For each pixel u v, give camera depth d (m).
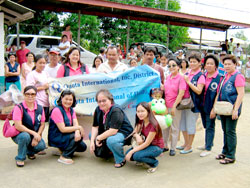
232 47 17.89
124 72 4.54
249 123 7.22
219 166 4.05
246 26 14.73
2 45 6.96
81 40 17.19
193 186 3.36
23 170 3.73
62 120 4.00
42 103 4.79
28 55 7.09
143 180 3.51
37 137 3.91
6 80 7.74
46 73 5.22
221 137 5.72
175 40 21.56
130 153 3.77
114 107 3.89
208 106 4.38
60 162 4.05
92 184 3.37
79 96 4.51
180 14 12.42
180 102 4.34
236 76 3.99
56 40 11.36
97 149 4.00
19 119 3.80
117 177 3.59
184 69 5.44
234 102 4.02
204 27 15.51
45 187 3.26
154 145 3.77
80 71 4.68
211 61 4.28
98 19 17.83
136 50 12.50
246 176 3.69
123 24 18.83
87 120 4.66
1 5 6.93
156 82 4.58
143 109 3.64
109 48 4.62
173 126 4.47
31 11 7.11
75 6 10.77
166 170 3.86
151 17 13.29
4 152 4.41
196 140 5.43
